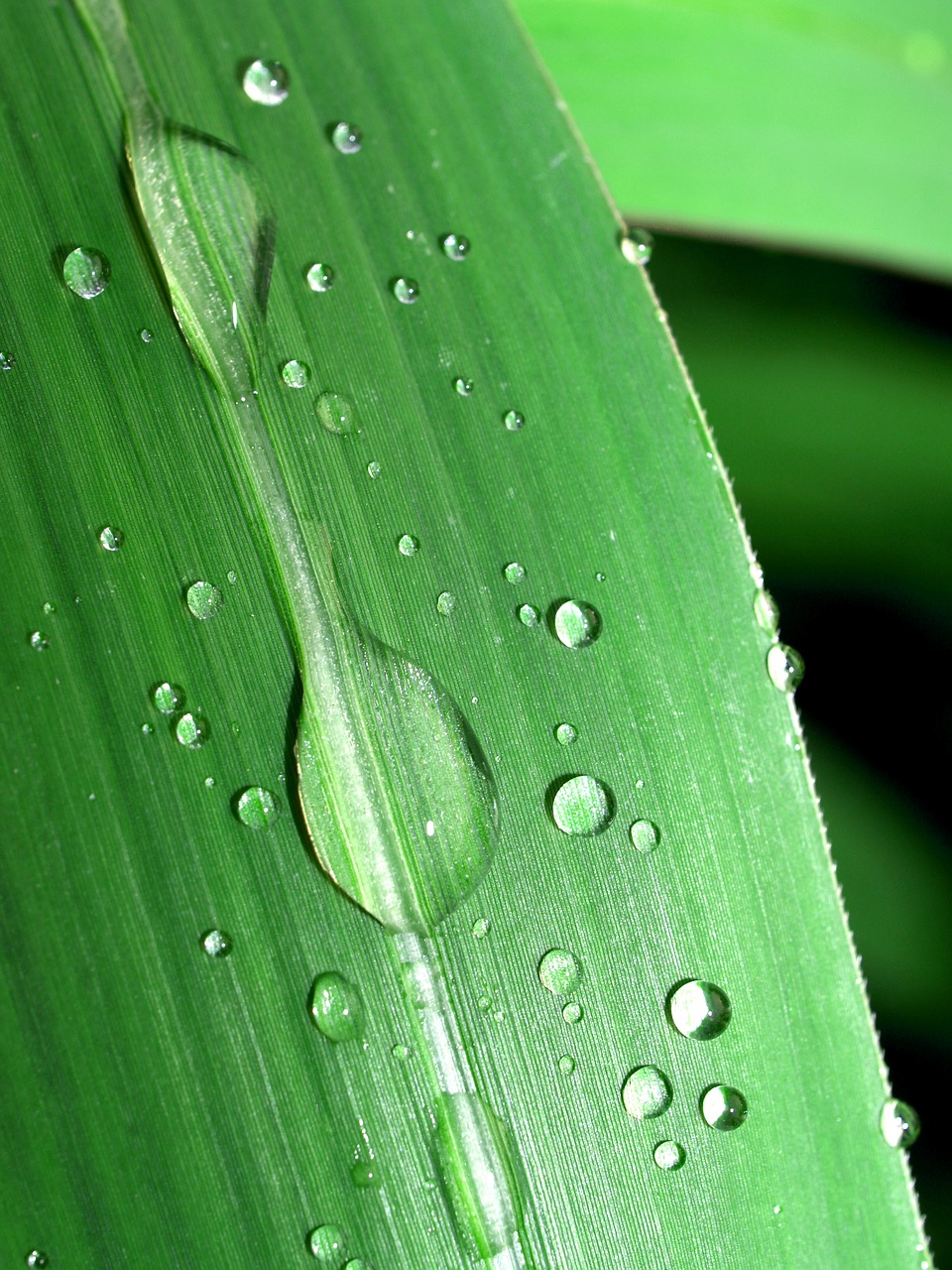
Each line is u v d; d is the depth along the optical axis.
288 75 0.21
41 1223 0.19
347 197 0.21
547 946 0.20
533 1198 0.19
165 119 0.21
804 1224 0.20
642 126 0.24
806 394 0.30
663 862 0.20
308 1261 0.19
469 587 0.20
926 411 0.30
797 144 0.25
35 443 0.20
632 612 0.20
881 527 0.30
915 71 0.24
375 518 0.20
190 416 0.20
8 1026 0.19
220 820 0.19
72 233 0.20
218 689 0.20
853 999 0.20
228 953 0.19
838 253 0.25
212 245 0.21
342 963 0.19
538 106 0.21
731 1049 0.20
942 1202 0.26
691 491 0.21
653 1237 0.20
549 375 0.21
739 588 0.21
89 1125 0.19
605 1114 0.20
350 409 0.20
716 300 0.31
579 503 0.21
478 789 0.20
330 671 0.20
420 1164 0.19
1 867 0.19
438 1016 0.20
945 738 0.30
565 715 0.20
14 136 0.20
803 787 0.20
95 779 0.19
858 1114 0.20
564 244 0.21
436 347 0.21
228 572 0.20
